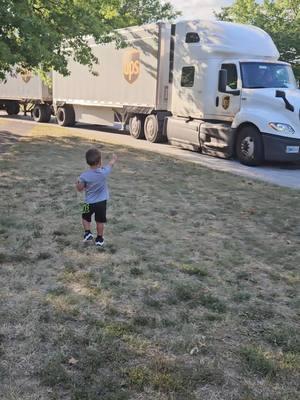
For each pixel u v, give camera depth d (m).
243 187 10.44
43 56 13.70
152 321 4.32
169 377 3.48
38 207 7.96
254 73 14.86
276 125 13.48
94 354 3.74
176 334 4.12
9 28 13.09
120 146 16.53
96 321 4.27
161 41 17.48
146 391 3.33
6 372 3.49
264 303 4.80
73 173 10.93
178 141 17.08
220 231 7.16
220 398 3.29
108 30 16.58
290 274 5.59
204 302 4.74
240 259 6.00
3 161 12.19
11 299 4.65
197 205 8.63
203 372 3.57
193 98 16.23
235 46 15.48
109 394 3.27
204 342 4.01
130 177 10.88
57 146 15.66
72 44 16.94
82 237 6.55
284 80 15.23
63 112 24.28
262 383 3.49
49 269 5.43
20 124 24.83
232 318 4.45
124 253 6.02
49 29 13.84
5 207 7.89
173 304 4.69
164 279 5.27
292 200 9.38
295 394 3.38
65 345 3.87
